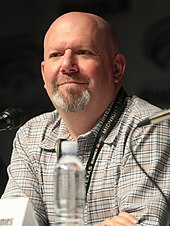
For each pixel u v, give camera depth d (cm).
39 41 1023
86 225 553
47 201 584
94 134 569
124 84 978
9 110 524
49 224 586
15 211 455
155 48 971
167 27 970
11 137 988
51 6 1016
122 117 573
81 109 563
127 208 523
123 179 543
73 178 452
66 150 453
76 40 567
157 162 539
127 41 980
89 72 564
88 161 563
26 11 1027
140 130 554
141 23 976
